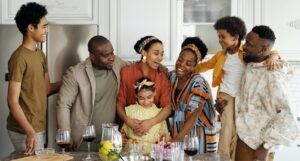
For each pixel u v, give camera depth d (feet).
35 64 8.45
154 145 7.04
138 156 7.16
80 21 11.84
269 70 7.89
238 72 8.59
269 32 7.99
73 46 11.29
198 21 11.93
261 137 7.99
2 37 11.05
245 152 8.48
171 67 11.84
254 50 8.02
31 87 8.41
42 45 11.09
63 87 8.92
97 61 8.70
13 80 8.14
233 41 8.54
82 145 8.93
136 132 8.29
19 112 8.05
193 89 8.46
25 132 8.24
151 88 8.43
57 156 7.29
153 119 8.34
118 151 7.09
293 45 11.62
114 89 8.96
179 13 11.79
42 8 8.54
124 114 8.55
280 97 7.67
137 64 8.99
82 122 8.87
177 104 8.55
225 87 8.70
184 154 7.41
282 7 11.57
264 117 8.02
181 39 11.87
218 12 11.89
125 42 11.82
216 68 8.89
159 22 11.78
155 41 8.68
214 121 8.81
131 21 11.78
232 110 8.63
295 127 7.61
